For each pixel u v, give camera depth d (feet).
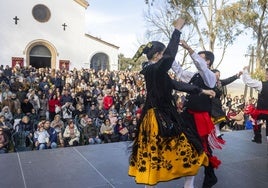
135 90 50.57
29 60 77.56
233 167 14.52
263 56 69.97
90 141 29.78
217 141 11.02
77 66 82.12
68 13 80.74
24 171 13.65
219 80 12.91
